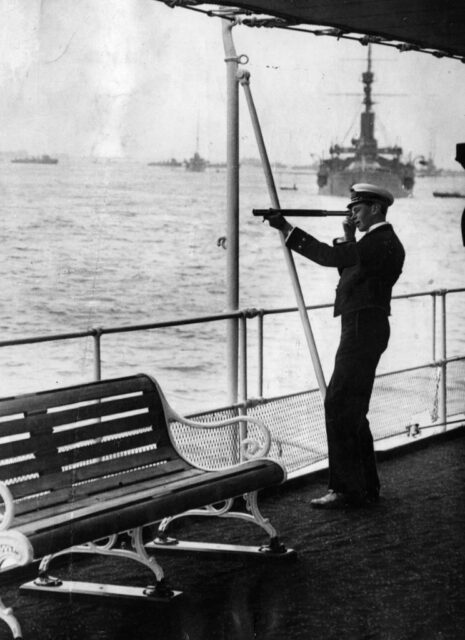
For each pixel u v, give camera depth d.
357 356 5.08
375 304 5.11
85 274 36.03
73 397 3.87
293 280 5.27
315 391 5.76
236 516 4.39
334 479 5.15
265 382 17.45
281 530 4.77
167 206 40.00
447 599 3.82
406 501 5.28
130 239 39.00
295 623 3.57
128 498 3.69
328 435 5.16
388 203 5.18
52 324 32.75
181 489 3.84
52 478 3.71
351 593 3.90
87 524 3.39
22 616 3.65
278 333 24.55
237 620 3.60
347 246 5.05
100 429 3.96
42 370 27.05
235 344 5.50
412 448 6.44
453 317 27.17
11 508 3.21
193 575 4.14
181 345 30.05
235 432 5.21
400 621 3.58
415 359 20.92
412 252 34.81
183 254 38.66
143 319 33.06
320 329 24.53
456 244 35.03
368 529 4.78
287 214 5.15
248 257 36.41
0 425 3.55
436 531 4.73
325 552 4.44
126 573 4.16
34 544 3.20
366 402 5.12
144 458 4.13
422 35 5.03
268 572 4.16
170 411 4.30
